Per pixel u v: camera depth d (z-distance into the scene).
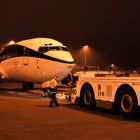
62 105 18.67
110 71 18.55
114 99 14.53
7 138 9.57
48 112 15.52
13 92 28.72
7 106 17.88
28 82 28.36
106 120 13.23
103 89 15.34
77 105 18.72
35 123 12.33
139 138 9.71
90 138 9.65
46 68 24.86
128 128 11.42
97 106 15.85
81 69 27.05
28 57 26.16
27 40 27.58
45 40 26.03
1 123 12.28
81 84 17.25
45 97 23.70
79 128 11.35
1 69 29.83
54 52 24.81
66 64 24.05
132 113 13.38
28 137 9.74
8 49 29.00
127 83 13.65
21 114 14.74
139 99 13.06
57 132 10.59
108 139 9.54
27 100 21.44
